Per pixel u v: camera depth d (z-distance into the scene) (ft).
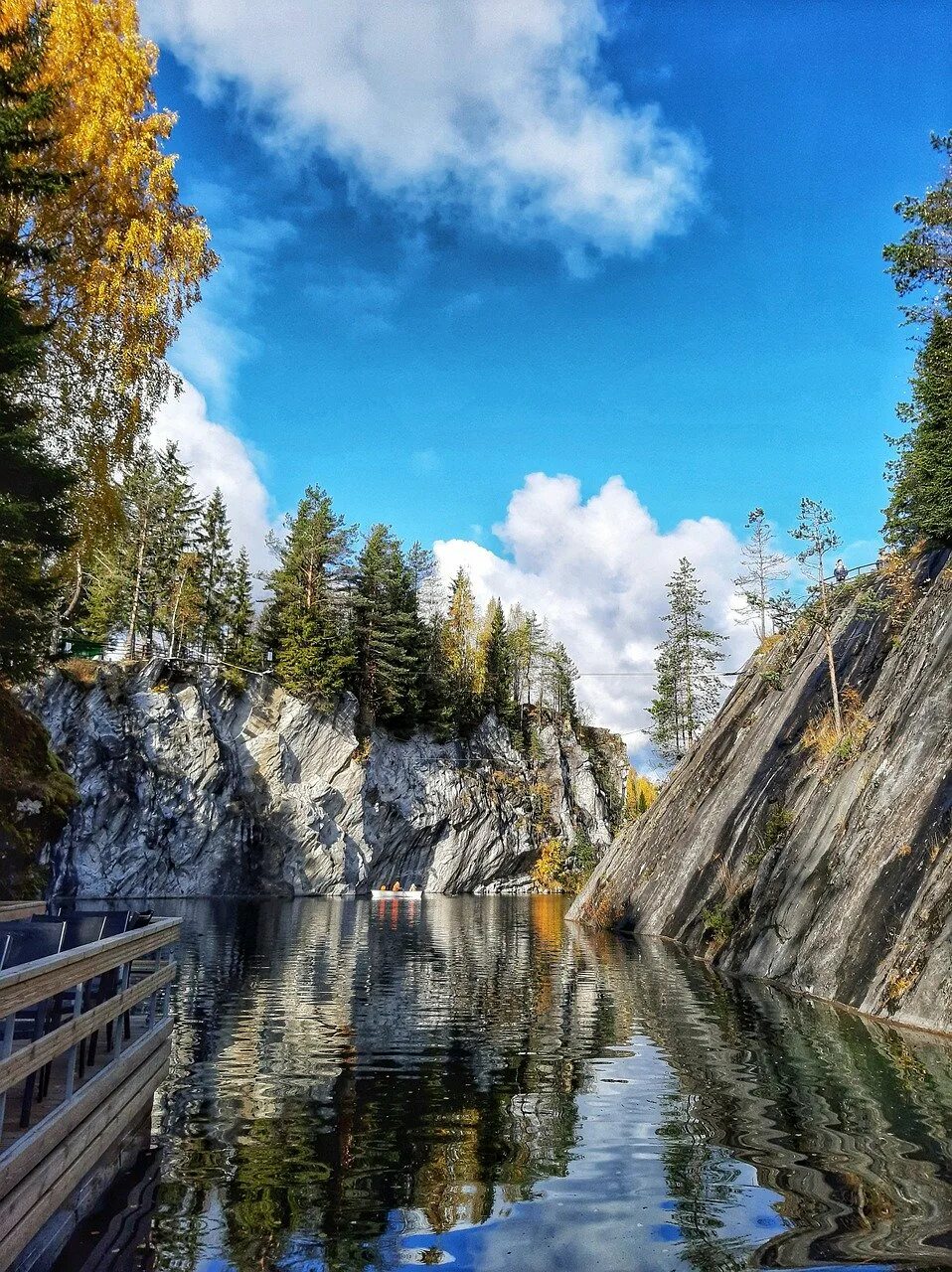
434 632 294.25
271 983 60.64
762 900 76.69
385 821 252.42
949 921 47.37
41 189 59.26
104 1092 24.09
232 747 214.07
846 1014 49.52
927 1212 19.47
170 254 76.18
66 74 70.18
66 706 185.47
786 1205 20.12
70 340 70.54
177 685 205.77
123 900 178.19
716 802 111.65
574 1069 34.99
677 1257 17.25
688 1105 29.37
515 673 368.27
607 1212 19.79
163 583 225.35
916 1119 27.22
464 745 299.99
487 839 283.38
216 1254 17.38
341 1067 35.06
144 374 75.87
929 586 87.66
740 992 58.90
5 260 59.41
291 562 235.81
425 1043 40.11
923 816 56.65
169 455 222.48
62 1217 18.88
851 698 87.97
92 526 75.36
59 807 85.56
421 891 256.11
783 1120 27.37
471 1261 17.12
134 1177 22.07
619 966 74.74
